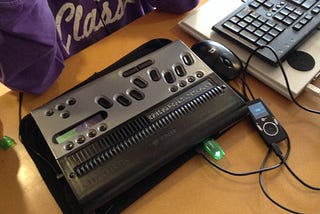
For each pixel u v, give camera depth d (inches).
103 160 17.4
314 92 21.3
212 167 18.7
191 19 25.2
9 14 16.9
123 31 25.8
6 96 22.2
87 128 18.7
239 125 20.3
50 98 22.0
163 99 19.7
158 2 26.5
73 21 27.3
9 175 18.7
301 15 23.5
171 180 18.3
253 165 18.7
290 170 18.3
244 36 22.7
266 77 21.7
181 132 18.4
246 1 25.4
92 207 16.3
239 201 17.5
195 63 21.5
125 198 17.5
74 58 24.0
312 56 22.3
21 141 19.8
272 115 20.1
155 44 24.2
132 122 18.8
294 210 17.1
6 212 17.5
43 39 19.2
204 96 19.8
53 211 17.4
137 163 17.4
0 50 18.3
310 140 19.6
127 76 21.0
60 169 17.6
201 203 17.5
